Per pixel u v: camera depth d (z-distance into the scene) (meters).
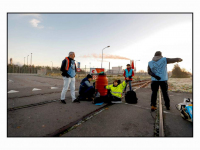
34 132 1.80
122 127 2.05
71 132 1.84
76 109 2.98
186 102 3.02
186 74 34.28
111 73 29.55
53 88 6.57
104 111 2.88
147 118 2.49
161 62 3.00
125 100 3.95
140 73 39.19
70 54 3.60
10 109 2.80
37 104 3.30
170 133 1.89
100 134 1.81
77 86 7.84
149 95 5.15
